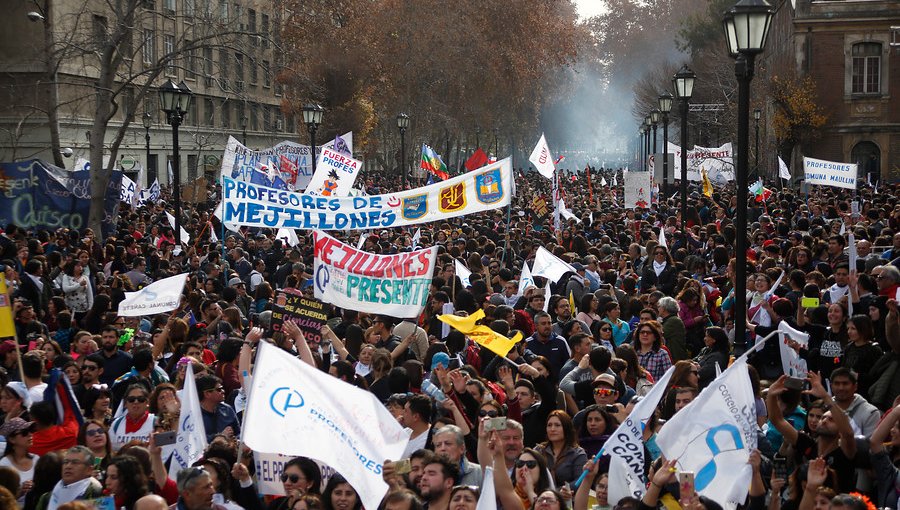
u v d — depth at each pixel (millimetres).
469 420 8719
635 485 6902
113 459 7023
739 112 12508
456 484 7172
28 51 44812
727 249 19078
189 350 10922
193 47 29906
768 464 7426
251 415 6773
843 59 56562
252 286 18375
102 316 14078
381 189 49688
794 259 16266
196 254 21328
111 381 11312
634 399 8570
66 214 24328
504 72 69438
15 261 17969
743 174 12258
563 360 11500
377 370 10164
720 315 15078
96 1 47156
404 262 11453
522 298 14133
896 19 55625
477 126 79375
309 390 6863
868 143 57219
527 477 6840
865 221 23312
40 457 7938
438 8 65500
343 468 6727
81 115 48750
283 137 75000
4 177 24000
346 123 58656
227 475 7180
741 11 12305
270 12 57719
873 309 11414
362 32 58531
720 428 6840
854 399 8445
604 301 13031
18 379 11039
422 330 12320
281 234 22781
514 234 23625
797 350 10234
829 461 7602
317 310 9641
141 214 31594
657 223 25938
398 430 6938
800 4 56812
